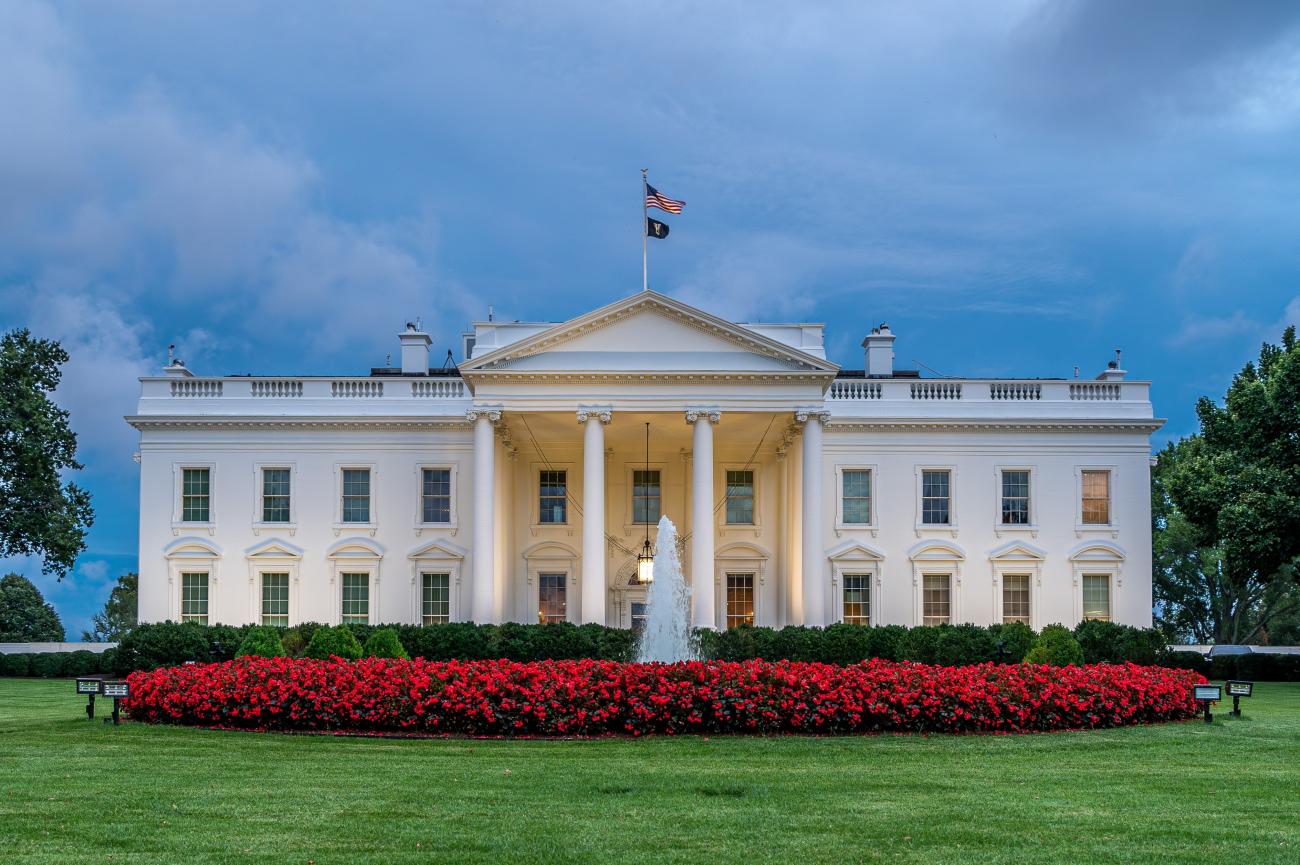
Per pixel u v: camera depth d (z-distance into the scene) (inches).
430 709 885.8
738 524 1952.5
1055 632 1167.6
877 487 1915.6
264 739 850.1
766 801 612.7
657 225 1786.4
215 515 1894.7
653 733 875.4
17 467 1882.4
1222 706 1199.6
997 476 1921.8
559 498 1972.2
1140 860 492.1
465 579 1883.6
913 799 621.6
